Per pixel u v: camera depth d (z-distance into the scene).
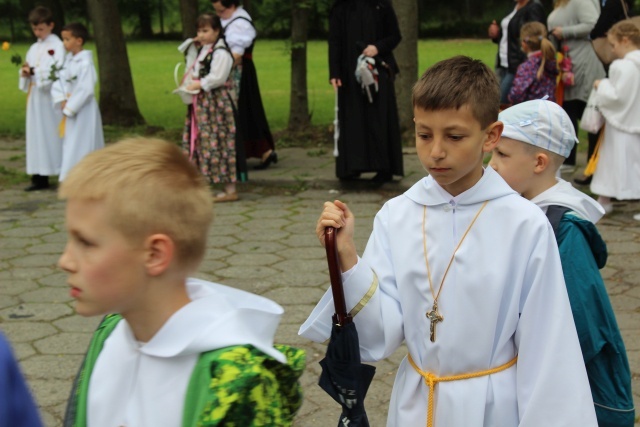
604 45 7.02
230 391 1.40
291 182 8.02
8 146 11.09
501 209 2.01
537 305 1.97
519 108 2.42
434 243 2.05
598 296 2.21
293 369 1.57
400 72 9.63
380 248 2.15
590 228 2.26
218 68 6.91
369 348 2.08
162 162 1.48
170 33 41.38
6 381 1.21
